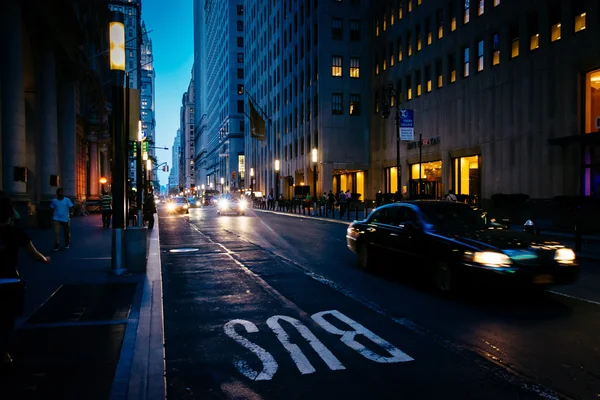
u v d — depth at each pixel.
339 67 46.88
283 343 5.72
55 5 24.16
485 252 7.26
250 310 7.33
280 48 64.25
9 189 20.47
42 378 4.26
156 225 26.80
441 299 7.95
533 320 6.59
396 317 6.83
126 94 15.64
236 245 16.45
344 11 47.00
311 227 25.08
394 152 40.66
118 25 9.40
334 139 46.47
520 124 25.22
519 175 25.25
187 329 6.32
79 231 20.38
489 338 5.82
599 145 20.31
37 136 25.91
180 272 10.92
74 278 9.20
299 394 4.27
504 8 26.69
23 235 4.43
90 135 42.59
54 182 25.06
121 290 8.08
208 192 102.62
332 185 49.88
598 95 20.70
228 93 119.38
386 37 42.62
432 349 5.45
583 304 7.52
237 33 119.44
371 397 4.19
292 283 9.48
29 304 7.08
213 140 152.00
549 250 7.33
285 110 61.84
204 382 4.55
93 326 5.94
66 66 30.48
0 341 4.30
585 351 5.32
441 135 33.25
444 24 33.00
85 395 3.90
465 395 4.21
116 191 9.68
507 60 26.41
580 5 21.47
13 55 20.19
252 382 4.55
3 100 20.09
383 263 10.09
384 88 43.16
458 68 31.30
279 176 64.38
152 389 4.16
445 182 32.53
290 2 58.91
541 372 4.72
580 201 19.09
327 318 6.82
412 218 9.33
